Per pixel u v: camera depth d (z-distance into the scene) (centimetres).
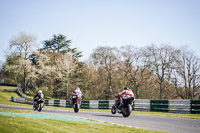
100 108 4466
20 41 9844
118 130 1352
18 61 10012
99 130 1309
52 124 1346
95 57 8831
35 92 10069
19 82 11738
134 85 8938
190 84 7881
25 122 1248
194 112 2830
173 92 8856
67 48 11069
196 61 7831
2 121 1186
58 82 10200
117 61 8812
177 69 7844
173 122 1856
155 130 1452
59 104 5438
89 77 10431
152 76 9131
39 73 10475
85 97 9962
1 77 12606
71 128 1278
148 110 3484
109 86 9794
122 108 2217
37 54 10269
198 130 1489
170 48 8006
